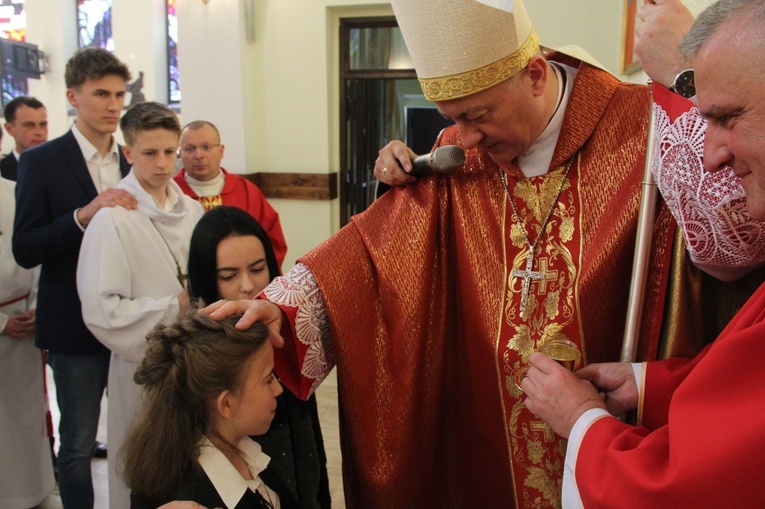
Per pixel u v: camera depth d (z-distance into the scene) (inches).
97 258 69.9
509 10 41.4
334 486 100.3
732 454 25.9
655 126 40.3
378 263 49.6
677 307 44.1
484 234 49.7
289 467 53.7
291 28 185.6
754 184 27.7
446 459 54.4
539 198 48.5
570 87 48.3
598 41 164.6
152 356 41.8
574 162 48.1
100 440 115.8
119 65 87.3
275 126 191.8
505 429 48.1
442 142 54.3
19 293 92.8
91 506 85.8
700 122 36.4
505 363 47.2
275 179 192.4
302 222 194.2
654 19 39.2
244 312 44.3
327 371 50.8
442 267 51.8
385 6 181.5
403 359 49.2
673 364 41.0
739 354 27.6
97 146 89.1
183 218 77.8
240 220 60.3
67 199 84.1
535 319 47.1
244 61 186.5
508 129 44.8
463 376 51.7
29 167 83.8
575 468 34.3
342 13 186.7
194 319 42.4
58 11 253.9
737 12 25.7
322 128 189.0
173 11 244.8
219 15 183.6
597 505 31.3
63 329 81.6
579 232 47.1
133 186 76.5
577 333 45.7
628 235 45.0
